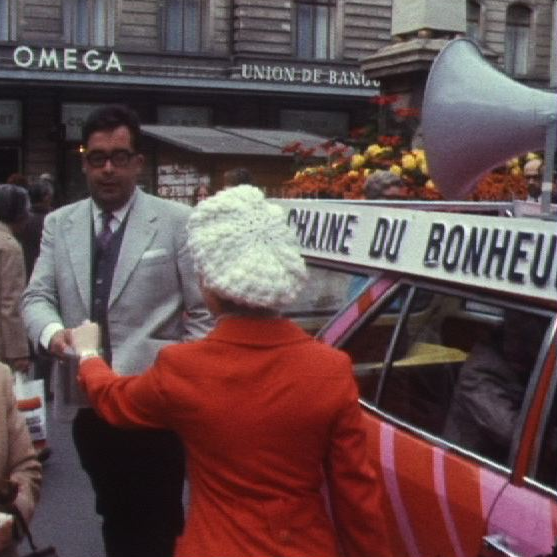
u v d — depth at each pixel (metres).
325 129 37.84
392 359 4.56
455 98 6.52
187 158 20.81
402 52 13.84
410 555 4.23
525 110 6.13
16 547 3.82
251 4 36.19
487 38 40.31
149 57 34.94
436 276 4.27
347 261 4.85
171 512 5.32
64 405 4.90
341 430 3.21
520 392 4.05
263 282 3.15
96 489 5.32
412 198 9.37
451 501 3.98
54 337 4.86
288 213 5.30
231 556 3.17
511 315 4.11
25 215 8.87
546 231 3.80
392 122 11.75
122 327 5.05
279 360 3.20
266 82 36.06
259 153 19.38
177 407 3.23
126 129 5.02
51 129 34.06
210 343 3.24
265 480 3.19
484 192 9.03
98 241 5.10
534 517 3.62
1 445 3.78
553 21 40.97
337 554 3.45
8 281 8.29
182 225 5.11
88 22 34.25
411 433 4.36
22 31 33.38
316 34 37.47
